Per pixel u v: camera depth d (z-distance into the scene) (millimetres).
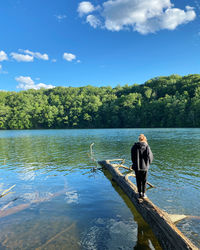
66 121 104312
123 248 3660
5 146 21781
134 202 5562
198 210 5059
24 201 6016
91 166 10875
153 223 4305
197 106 69688
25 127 102688
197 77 117625
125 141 24266
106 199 6145
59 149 18047
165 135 32406
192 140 23094
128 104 97438
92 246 3711
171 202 5582
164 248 3633
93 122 102688
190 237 3912
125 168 10047
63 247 3693
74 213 5152
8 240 3957
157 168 9570
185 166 9906
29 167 10820
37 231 4281
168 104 79312
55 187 7348
